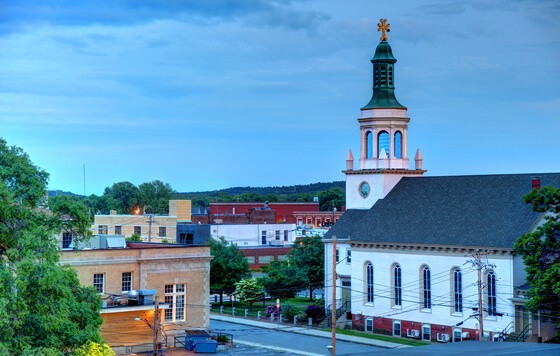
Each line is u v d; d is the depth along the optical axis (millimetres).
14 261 52500
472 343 47594
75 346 52500
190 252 82938
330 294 106250
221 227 156750
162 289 81250
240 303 125062
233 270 121250
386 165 107750
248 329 100062
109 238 85812
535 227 87125
